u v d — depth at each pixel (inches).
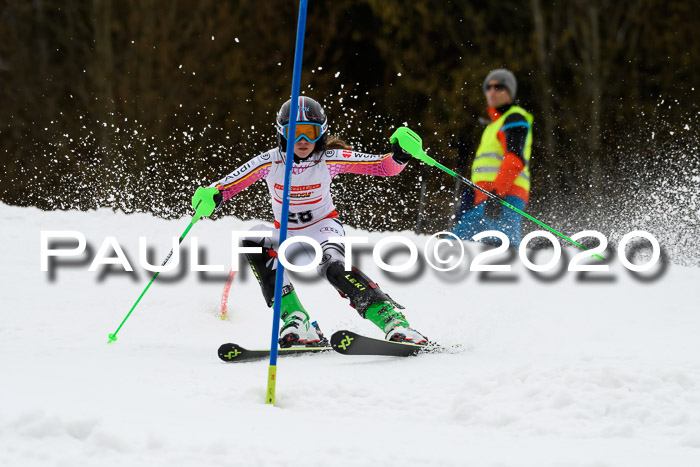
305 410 317.1
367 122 2050.9
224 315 551.8
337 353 444.8
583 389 327.6
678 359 399.9
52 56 2039.9
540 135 2031.3
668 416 298.5
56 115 1973.4
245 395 330.3
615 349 436.1
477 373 370.9
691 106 2005.4
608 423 296.4
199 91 1953.7
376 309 448.8
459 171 899.4
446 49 2094.0
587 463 247.9
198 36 1978.3
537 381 340.8
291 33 2022.6
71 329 504.4
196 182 1889.8
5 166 1940.2
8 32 2018.9
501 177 777.6
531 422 295.7
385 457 249.6
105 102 1923.0
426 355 428.8
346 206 1617.9
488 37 2079.2
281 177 465.1
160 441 246.7
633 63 2032.5
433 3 2058.3
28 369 379.2
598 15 2066.9
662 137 2001.7
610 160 2010.3
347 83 2068.2
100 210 917.2
